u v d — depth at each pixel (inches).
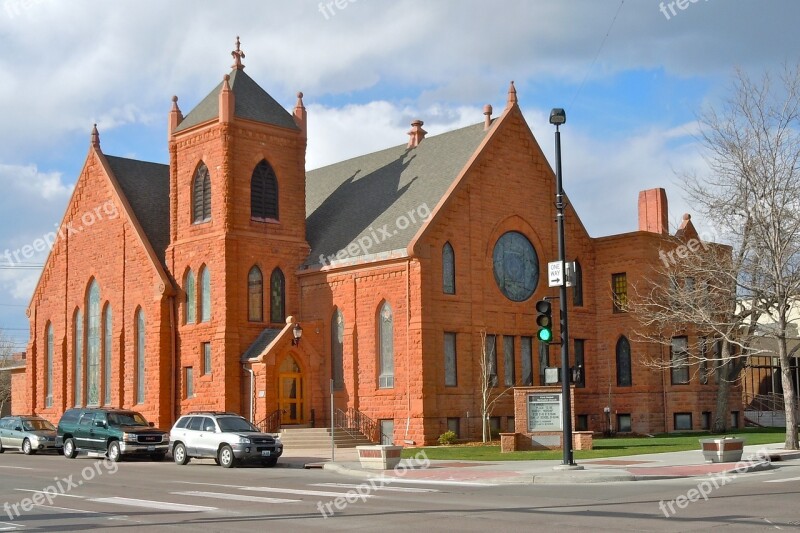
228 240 1866.4
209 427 1397.6
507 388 1831.9
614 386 2004.2
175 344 1967.3
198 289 1930.4
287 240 1959.9
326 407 1852.9
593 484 1003.9
